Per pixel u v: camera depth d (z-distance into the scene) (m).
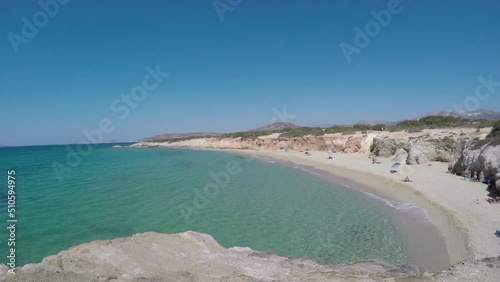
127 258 10.38
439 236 15.16
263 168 45.47
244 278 9.54
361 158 47.56
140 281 9.02
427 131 45.59
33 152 107.25
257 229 17.52
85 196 26.16
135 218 19.69
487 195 21.22
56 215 20.27
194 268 10.43
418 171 32.75
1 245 14.88
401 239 15.34
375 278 9.60
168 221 19.08
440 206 20.02
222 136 113.38
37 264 10.38
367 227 17.41
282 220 19.09
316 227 17.69
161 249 11.43
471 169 27.53
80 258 10.26
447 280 9.34
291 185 30.77
